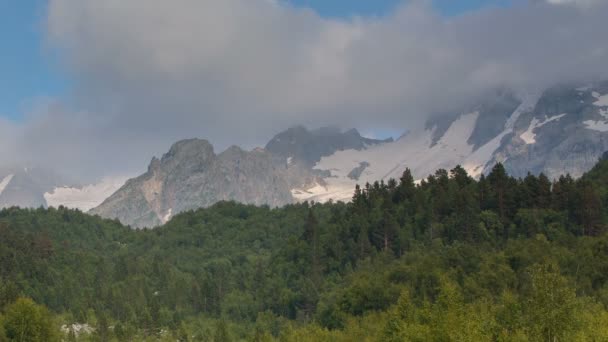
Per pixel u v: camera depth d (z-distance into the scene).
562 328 133.38
